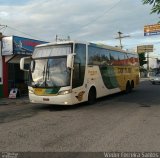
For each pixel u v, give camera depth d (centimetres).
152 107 1678
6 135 1005
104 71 2016
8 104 1998
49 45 1677
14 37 2345
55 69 1619
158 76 4103
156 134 990
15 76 2527
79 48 1689
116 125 1159
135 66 2766
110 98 2180
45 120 1305
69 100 1593
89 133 1021
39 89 1638
